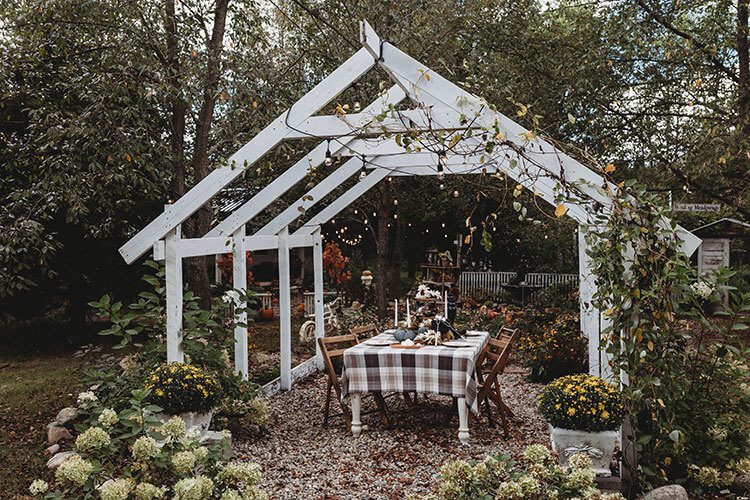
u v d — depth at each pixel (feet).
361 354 18.39
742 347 11.82
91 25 24.35
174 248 16.67
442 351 18.03
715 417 13.08
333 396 23.48
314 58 30.94
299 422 20.07
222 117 26.22
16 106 28.35
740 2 27.22
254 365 28.78
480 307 42.04
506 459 9.66
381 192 39.22
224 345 19.15
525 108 12.24
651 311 11.79
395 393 22.49
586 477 9.07
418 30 30.32
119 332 16.78
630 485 12.21
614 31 27.71
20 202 22.80
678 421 12.71
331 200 39.06
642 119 29.99
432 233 63.67
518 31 30.76
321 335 28.73
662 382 11.94
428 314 21.62
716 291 11.89
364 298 45.34
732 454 12.76
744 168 29.45
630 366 11.80
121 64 23.17
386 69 13.79
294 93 25.54
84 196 24.84
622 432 12.76
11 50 24.22
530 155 12.57
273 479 14.96
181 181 27.43
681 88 29.07
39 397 24.20
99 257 36.35
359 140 20.43
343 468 15.67
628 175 30.09
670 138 29.04
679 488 11.55
